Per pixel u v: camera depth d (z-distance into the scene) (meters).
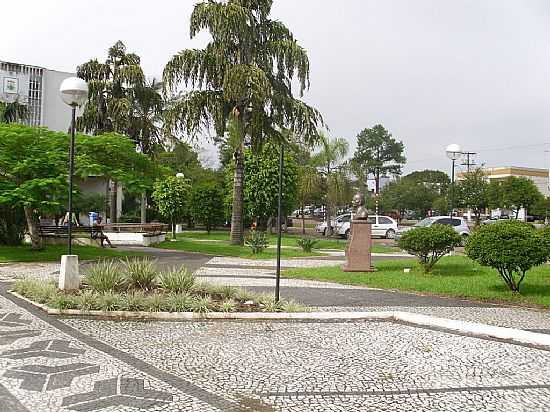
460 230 34.06
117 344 7.51
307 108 27.00
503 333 8.26
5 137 17.98
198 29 25.91
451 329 8.79
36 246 20.73
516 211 58.31
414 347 7.57
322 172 41.97
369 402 5.35
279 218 10.14
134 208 46.72
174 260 20.36
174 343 7.62
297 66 26.62
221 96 26.42
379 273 15.98
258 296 10.70
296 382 5.95
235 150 27.05
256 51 26.44
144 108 34.91
